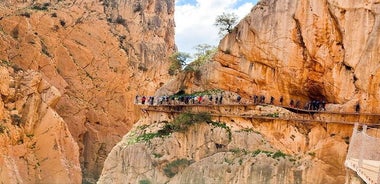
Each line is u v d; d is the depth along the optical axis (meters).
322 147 39.38
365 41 37.78
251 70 45.59
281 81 43.66
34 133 62.50
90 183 73.31
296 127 41.62
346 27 38.78
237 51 46.88
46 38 78.38
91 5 86.31
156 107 49.00
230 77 46.94
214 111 45.41
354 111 38.44
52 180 61.06
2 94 60.47
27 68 72.81
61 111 74.56
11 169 56.97
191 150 44.50
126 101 81.69
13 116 60.66
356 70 38.25
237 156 41.75
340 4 38.91
